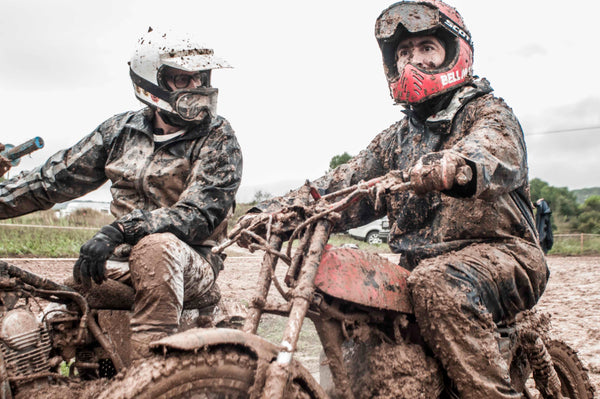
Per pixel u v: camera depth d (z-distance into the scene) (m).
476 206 2.85
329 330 2.46
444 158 2.29
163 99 3.33
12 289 2.84
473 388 2.42
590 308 8.48
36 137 2.97
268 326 4.25
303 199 2.74
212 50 3.41
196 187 3.30
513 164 2.62
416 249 3.01
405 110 3.29
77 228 13.83
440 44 3.12
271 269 2.34
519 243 2.87
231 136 3.47
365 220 3.34
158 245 2.92
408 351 2.53
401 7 3.07
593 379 4.94
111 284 3.09
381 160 3.44
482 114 2.90
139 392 1.88
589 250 22.81
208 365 2.00
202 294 3.34
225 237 3.52
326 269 2.42
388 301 2.52
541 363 3.17
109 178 3.54
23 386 2.73
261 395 1.98
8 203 3.48
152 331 2.92
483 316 2.48
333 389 2.78
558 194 30.16
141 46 3.34
